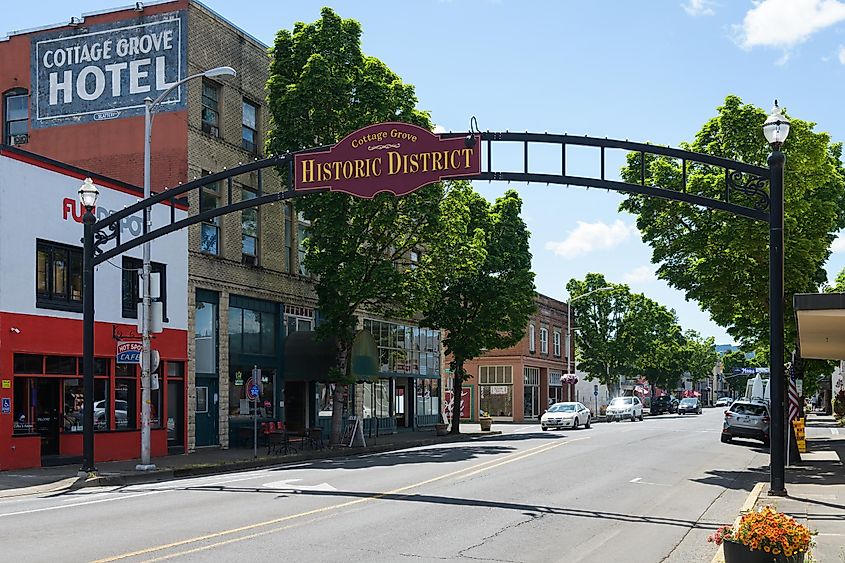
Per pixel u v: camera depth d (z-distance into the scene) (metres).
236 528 12.42
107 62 31.36
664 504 16.55
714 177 23.11
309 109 30.33
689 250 23.61
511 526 13.24
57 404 23.61
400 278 30.80
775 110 16.14
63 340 23.64
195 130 30.36
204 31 31.20
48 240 23.28
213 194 31.08
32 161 22.88
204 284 29.78
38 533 11.98
